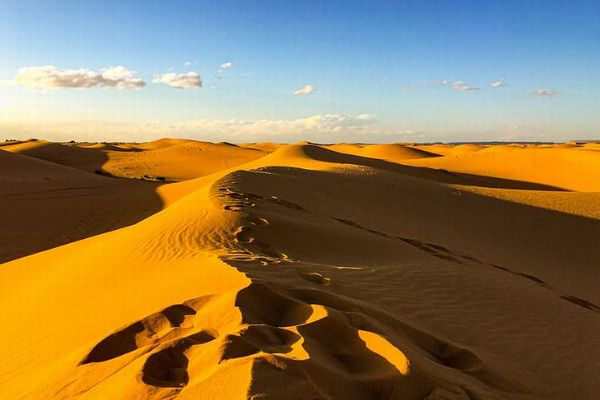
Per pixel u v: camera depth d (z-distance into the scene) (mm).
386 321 5070
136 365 3617
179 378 3506
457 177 54875
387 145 90000
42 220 27766
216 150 99750
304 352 3574
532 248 20312
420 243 15516
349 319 4566
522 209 27078
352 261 11094
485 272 10992
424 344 4895
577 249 20953
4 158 56938
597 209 27656
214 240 10969
